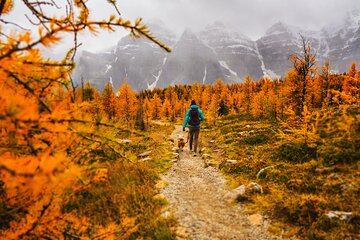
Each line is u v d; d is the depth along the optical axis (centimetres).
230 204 728
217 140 1912
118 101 3959
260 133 1791
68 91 285
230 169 1017
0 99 210
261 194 766
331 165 884
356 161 858
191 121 1332
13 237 287
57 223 321
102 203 664
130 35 229
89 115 299
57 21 212
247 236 562
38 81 259
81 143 313
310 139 1121
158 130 3062
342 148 953
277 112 3359
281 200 705
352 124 1034
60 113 232
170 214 634
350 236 517
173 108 7188
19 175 169
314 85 2589
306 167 916
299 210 630
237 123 3338
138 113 3672
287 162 1041
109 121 347
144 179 848
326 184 749
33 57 217
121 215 581
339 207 623
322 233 539
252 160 1105
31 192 280
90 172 337
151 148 1356
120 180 777
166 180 896
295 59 2553
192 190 831
